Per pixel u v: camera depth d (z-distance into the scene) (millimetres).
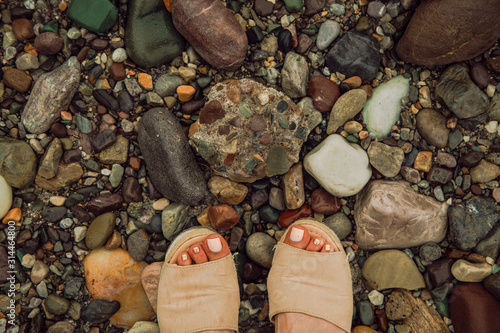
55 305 579
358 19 577
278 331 559
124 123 577
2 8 565
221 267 559
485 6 512
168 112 566
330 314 550
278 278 561
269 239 592
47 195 582
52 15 564
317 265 561
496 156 573
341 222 591
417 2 561
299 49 580
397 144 583
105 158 576
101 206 575
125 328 599
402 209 568
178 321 549
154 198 587
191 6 532
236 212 583
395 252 585
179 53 571
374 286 591
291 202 583
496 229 572
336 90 575
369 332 587
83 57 567
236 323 559
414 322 587
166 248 596
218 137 554
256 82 558
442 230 585
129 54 562
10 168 558
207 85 581
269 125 557
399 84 582
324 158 567
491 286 566
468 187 582
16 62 563
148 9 548
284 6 575
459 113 568
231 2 574
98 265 581
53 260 587
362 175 574
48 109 557
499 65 561
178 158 552
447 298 588
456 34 528
